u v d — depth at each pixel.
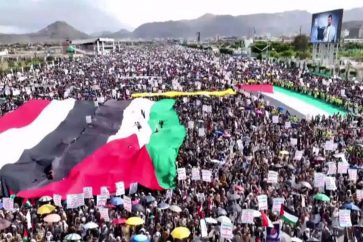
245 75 89.19
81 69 97.81
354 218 25.27
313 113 58.94
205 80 77.19
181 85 70.62
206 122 46.62
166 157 31.97
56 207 25.64
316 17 103.88
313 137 41.66
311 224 24.19
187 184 29.45
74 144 34.56
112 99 54.62
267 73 92.19
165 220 23.53
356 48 162.88
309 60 123.38
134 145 35.03
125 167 31.42
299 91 74.50
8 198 24.61
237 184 28.66
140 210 24.81
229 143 39.91
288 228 23.42
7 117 40.38
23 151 33.19
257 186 28.81
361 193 26.77
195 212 24.62
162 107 49.69
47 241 21.72
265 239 21.92
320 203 26.30
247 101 58.09
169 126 42.66
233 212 25.23
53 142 35.44
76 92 62.59
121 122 41.69
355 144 39.75
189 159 34.56
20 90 63.84
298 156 33.28
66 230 22.42
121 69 99.31
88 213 24.22
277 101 67.44
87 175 29.78
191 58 148.88
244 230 22.25
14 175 29.19
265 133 42.66
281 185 29.41
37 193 27.42
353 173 29.64
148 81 75.12
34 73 90.31
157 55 176.00
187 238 21.97
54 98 58.03
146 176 30.61
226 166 32.78
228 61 129.62
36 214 24.61
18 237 21.36
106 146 33.97
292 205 26.36
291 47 170.25
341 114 56.81
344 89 67.19
